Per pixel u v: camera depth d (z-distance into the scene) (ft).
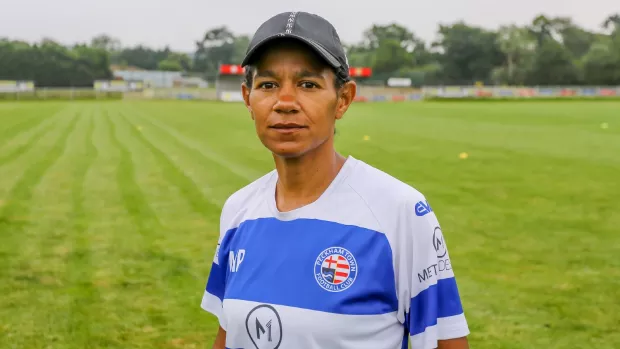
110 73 327.06
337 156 5.77
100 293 17.88
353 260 5.12
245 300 5.31
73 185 36.22
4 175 39.99
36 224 26.45
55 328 15.42
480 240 23.34
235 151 53.57
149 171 41.68
